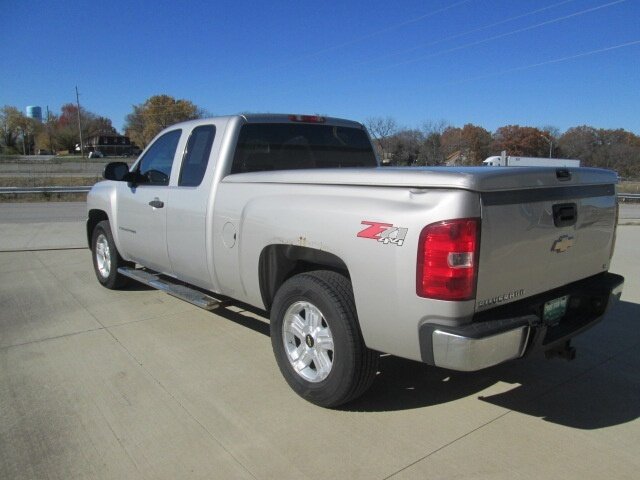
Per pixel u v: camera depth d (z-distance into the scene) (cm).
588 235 358
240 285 414
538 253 316
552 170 319
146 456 302
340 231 320
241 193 404
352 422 338
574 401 368
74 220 1528
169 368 421
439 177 282
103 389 385
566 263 342
